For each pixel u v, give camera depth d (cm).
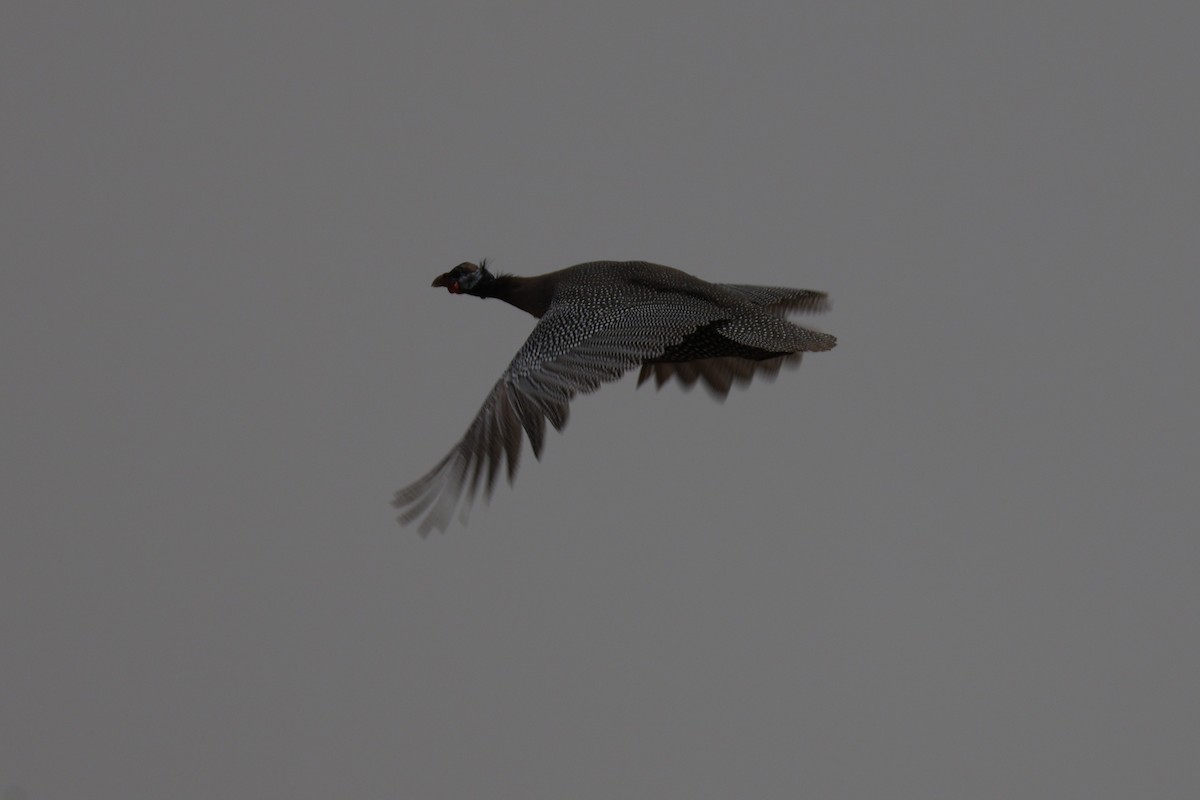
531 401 1377
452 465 1316
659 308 1491
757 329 1518
